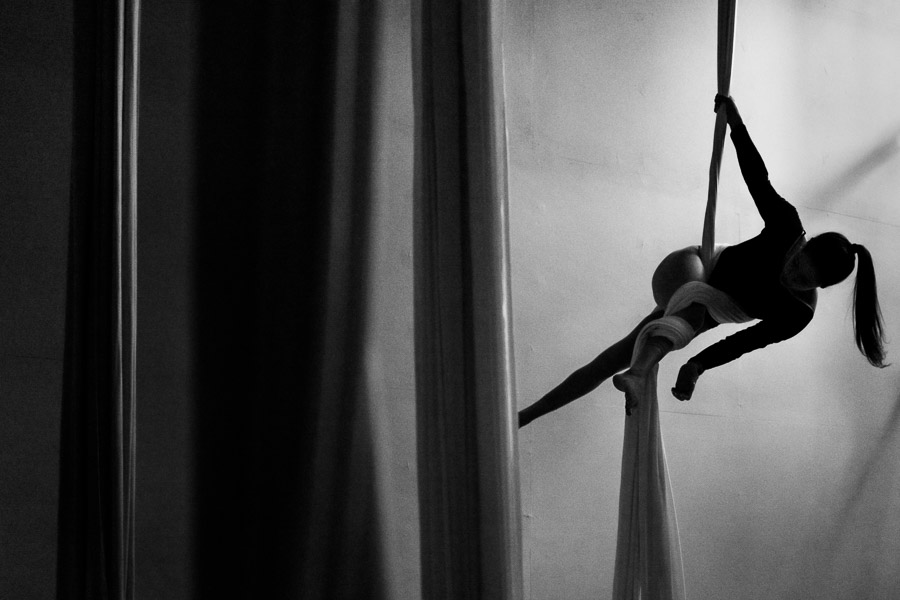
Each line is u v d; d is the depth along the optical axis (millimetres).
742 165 4008
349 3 4242
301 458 3836
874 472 6180
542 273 4980
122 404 2795
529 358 4852
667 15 5695
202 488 3688
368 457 4004
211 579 3633
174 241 3812
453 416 2508
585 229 5164
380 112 4281
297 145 4043
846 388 6180
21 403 3623
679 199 5539
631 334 4234
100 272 2820
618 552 3789
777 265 3887
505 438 2482
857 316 4160
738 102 5969
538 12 5188
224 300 3850
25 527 3541
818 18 6449
